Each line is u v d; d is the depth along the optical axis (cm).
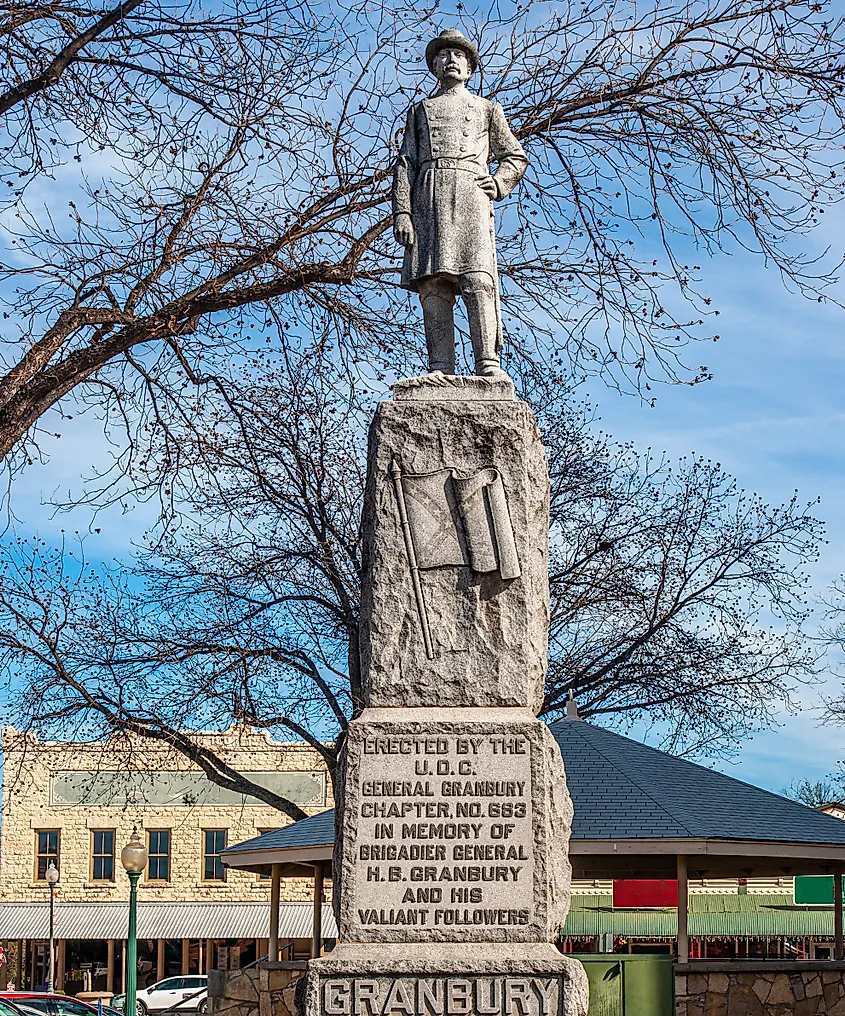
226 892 4400
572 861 2056
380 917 856
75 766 4472
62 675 2258
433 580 920
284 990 2216
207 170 1529
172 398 1627
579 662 2864
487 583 920
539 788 874
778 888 3572
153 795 4456
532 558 930
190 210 1516
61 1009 2748
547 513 971
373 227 1600
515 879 861
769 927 3288
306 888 4409
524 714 897
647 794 1950
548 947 852
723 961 1894
